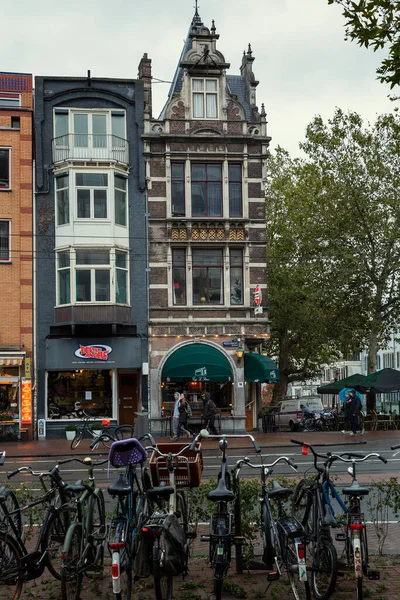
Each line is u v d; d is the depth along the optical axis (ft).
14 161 109.91
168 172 113.50
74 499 25.55
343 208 125.59
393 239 122.52
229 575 27.81
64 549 23.11
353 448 83.51
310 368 155.53
